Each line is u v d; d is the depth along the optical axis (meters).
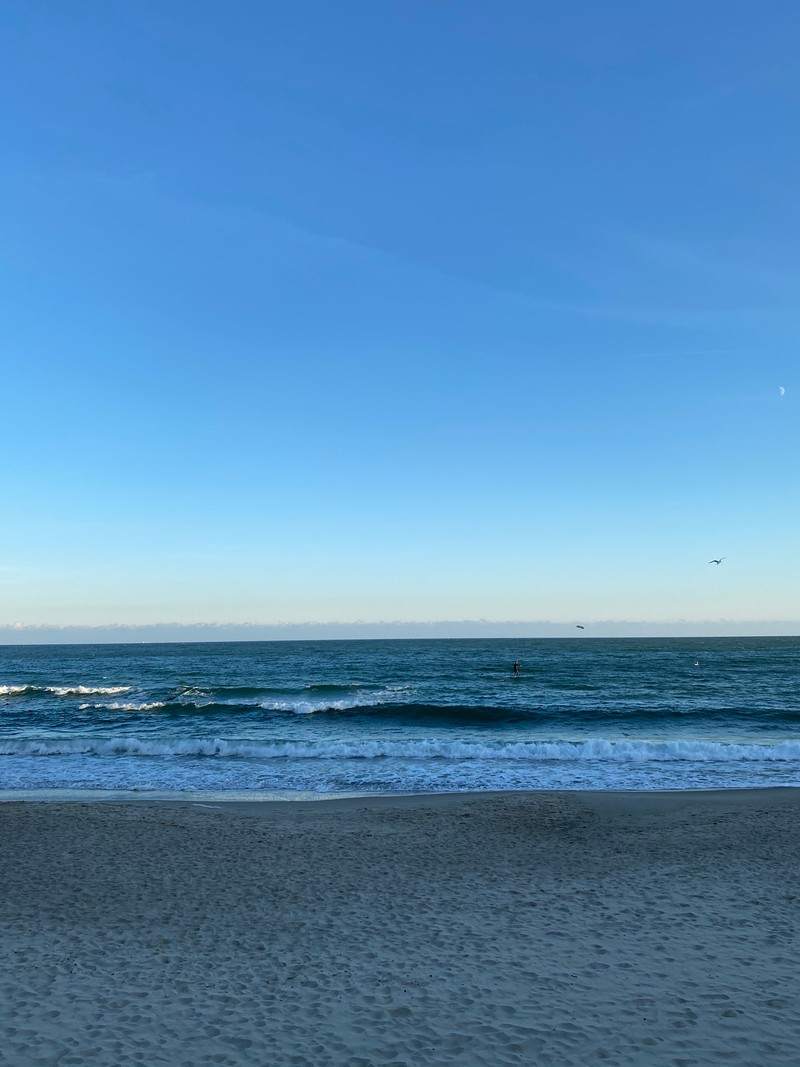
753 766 20.44
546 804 14.98
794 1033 5.56
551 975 6.68
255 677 60.31
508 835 12.52
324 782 18.58
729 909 8.50
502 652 112.69
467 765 20.69
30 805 15.41
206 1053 5.34
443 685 49.03
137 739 25.73
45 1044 5.44
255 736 27.19
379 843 12.03
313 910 8.72
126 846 11.88
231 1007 6.09
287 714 32.91
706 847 11.52
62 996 6.30
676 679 53.84
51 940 7.73
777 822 13.14
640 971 6.73
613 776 19.11
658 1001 6.12
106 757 22.56
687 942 7.45
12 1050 5.34
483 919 8.29
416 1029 5.70
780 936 7.58
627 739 26.17
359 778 19.05
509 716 31.38
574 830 12.85
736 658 87.00
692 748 22.61
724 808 14.51
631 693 43.12
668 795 15.97
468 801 15.59
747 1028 5.64
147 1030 5.69
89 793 17.58
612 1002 6.11
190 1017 5.91
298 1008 6.07
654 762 21.06
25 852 11.52
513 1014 5.93
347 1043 5.48
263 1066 5.16
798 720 30.86
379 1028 5.71
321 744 23.62
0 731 28.95
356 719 31.33
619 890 9.35
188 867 10.66
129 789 17.97
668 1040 5.48
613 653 105.06
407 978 6.66
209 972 6.84
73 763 21.61
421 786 18.00
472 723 30.28
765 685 48.41
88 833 12.77
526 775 19.25
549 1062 5.20
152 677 62.25
